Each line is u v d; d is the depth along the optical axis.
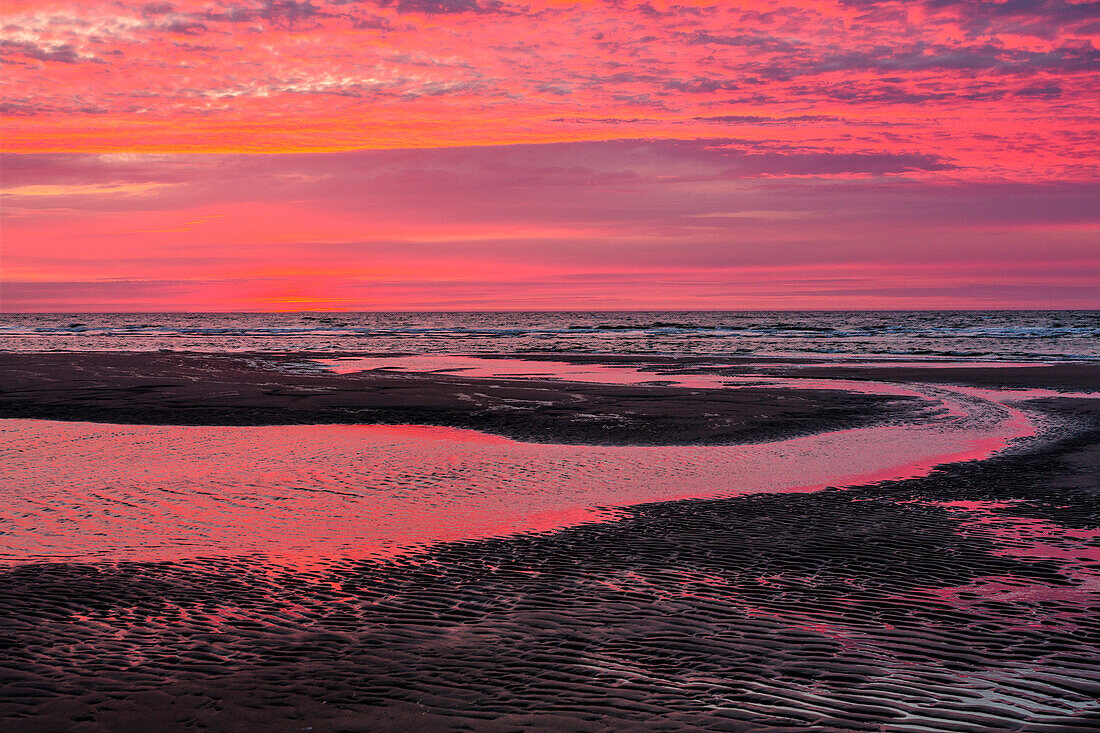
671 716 5.54
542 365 42.94
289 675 6.24
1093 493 13.45
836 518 12.04
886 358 48.66
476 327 113.00
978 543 10.45
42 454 17.31
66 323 141.50
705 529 11.40
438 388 29.14
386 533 11.19
